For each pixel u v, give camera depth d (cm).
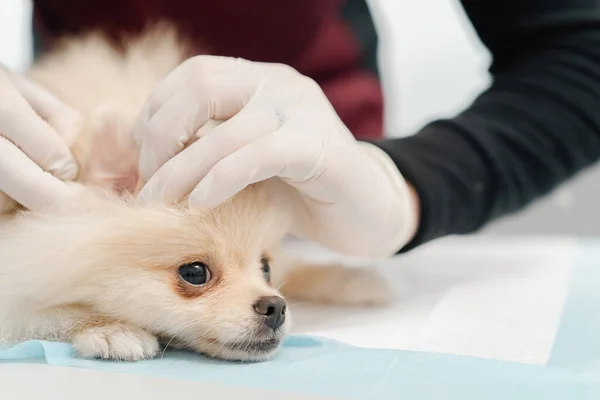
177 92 107
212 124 112
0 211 107
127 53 137
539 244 206
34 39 203
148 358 98
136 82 123
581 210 289
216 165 99
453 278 155
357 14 204
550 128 157
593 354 95
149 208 101
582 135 161
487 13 180
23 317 103
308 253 172
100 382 76
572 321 113
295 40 192
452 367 84
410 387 76
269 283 123
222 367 90
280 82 114
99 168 108
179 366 91
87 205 103
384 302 136
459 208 142
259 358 100
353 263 159
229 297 104
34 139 104
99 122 109
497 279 152
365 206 119
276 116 108
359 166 117
